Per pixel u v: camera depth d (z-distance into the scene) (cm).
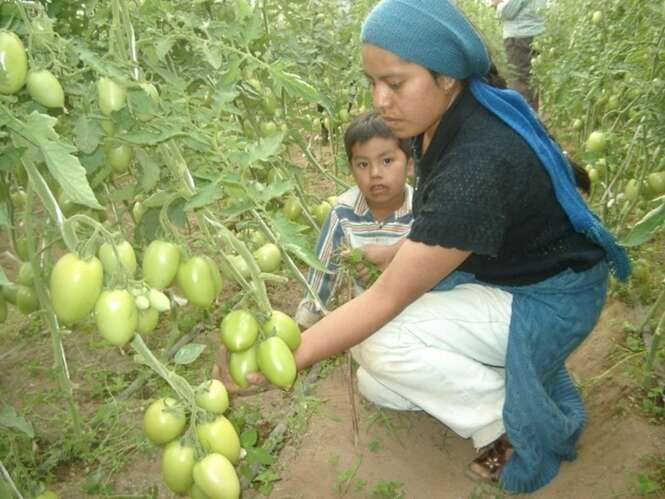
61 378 203
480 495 227
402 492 229
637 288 334
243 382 159
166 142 151
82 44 149
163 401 148
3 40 128
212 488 138
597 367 289
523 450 214
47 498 165
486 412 221
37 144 121
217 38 186
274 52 296
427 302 224
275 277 159
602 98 395
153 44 171
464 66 175
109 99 144
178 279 147
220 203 237
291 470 239
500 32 908
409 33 166
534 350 213
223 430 147
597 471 228
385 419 254
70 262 128
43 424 263
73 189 118
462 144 183
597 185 395
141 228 184
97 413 249
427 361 217
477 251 176
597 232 201
